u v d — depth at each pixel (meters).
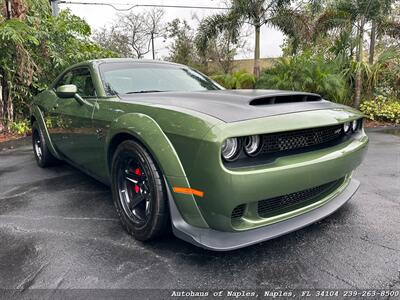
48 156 4.00
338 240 2.18
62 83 3.68
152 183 1.98
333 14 9.61
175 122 1.83
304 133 1.96
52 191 3.27
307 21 10.37
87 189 3.32
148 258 2.00
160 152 1.86
